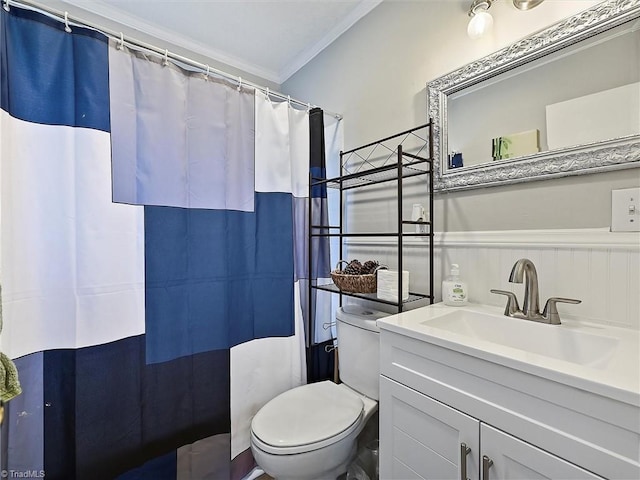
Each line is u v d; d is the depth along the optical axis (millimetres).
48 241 1007
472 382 736
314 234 1687
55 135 1018
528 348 925
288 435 1076
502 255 1106
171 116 1248
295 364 1577
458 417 761
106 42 1107
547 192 1007
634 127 842
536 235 1016
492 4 1147
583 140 927
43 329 1001
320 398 1309
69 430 1042
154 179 1204
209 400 1332
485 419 709
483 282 1159
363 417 1211
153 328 1200
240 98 1441
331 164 1859
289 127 1605
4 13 935
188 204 1294
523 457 647
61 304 1031
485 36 1167
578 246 931
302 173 1671
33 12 990
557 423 604
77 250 1050
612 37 885
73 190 1046
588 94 923
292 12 1681
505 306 1094
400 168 1165
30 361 979
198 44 1945
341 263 1688
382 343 971
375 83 1602
